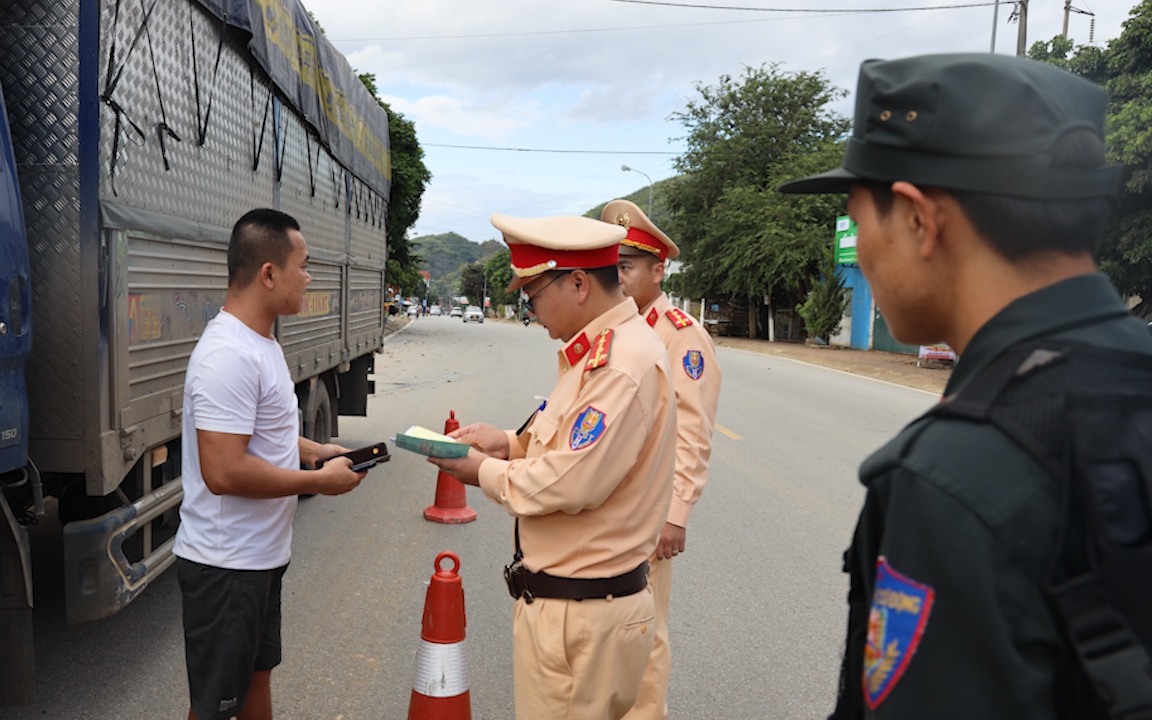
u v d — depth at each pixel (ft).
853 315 93.09
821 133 113.50
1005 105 2.79
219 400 7.64
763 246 96.22
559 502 6.13
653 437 6.54
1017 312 2.86
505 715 10.79
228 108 14.01
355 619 13.65
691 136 115.75
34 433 9.59
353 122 25.38
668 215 146.00
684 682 11.70
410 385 46.57
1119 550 2.41
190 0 12.18
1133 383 2.61
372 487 22.63
